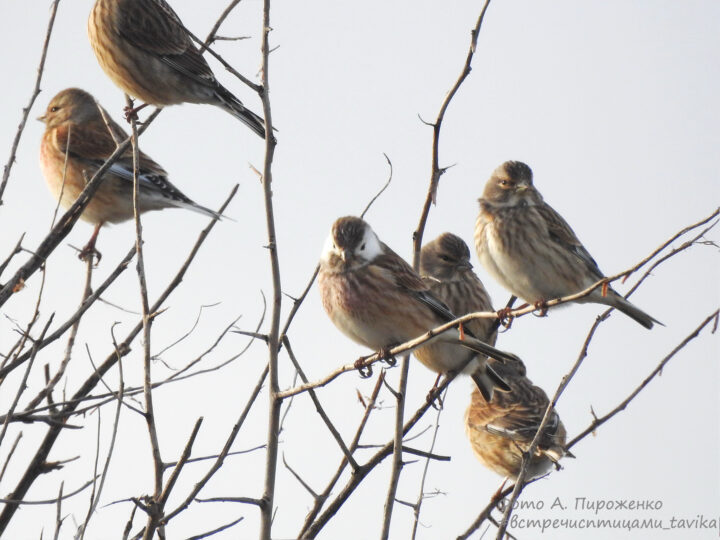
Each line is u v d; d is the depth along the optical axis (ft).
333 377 26.32
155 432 25.95
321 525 29.55
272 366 27.53
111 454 24.53
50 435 31.12
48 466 31.07
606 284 24.52
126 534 24.40
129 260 30.86
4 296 30.37
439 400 33.83
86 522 23.59
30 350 29.76
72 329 33.58
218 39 33.96
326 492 29.81
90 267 35.35
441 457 29.17
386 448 30.22
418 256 31.40
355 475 29.94
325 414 29.76
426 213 31.55
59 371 32.73
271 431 27.14
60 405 29.99
